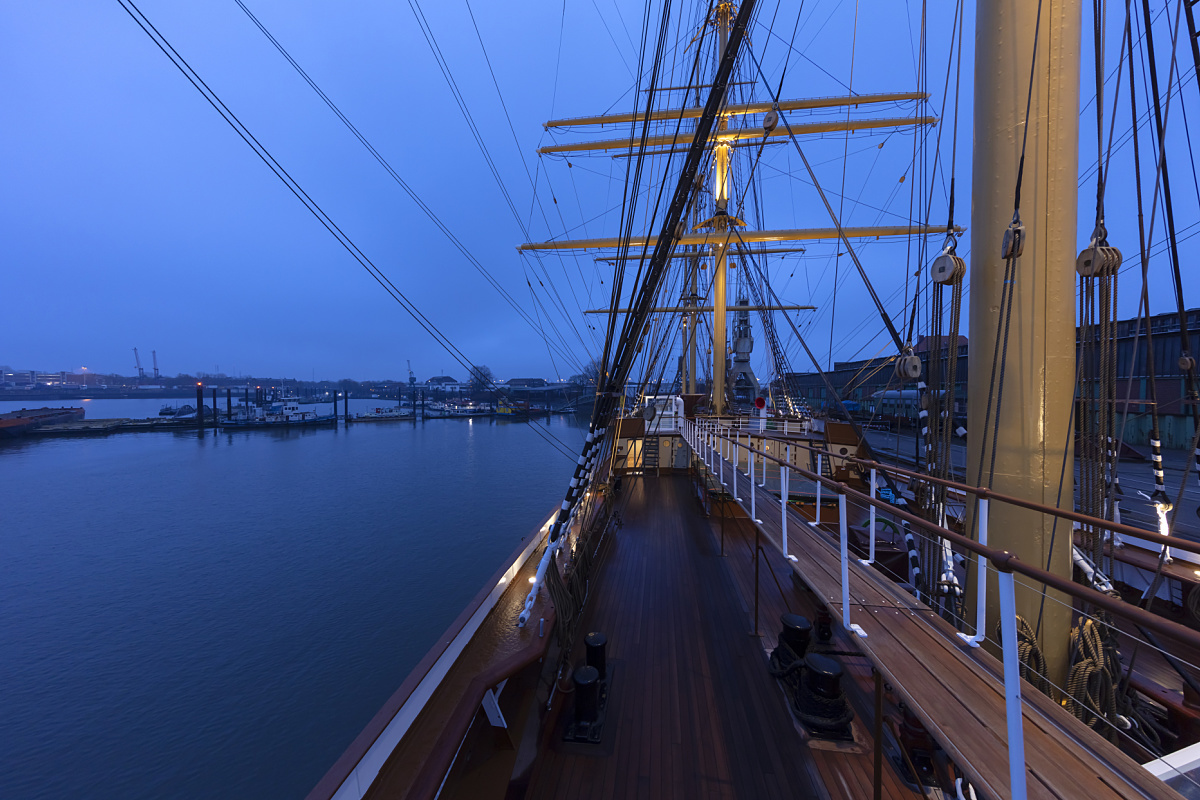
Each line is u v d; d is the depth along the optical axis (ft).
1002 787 6.03
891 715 15.55
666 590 25.35
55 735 43.37
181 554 86.79
